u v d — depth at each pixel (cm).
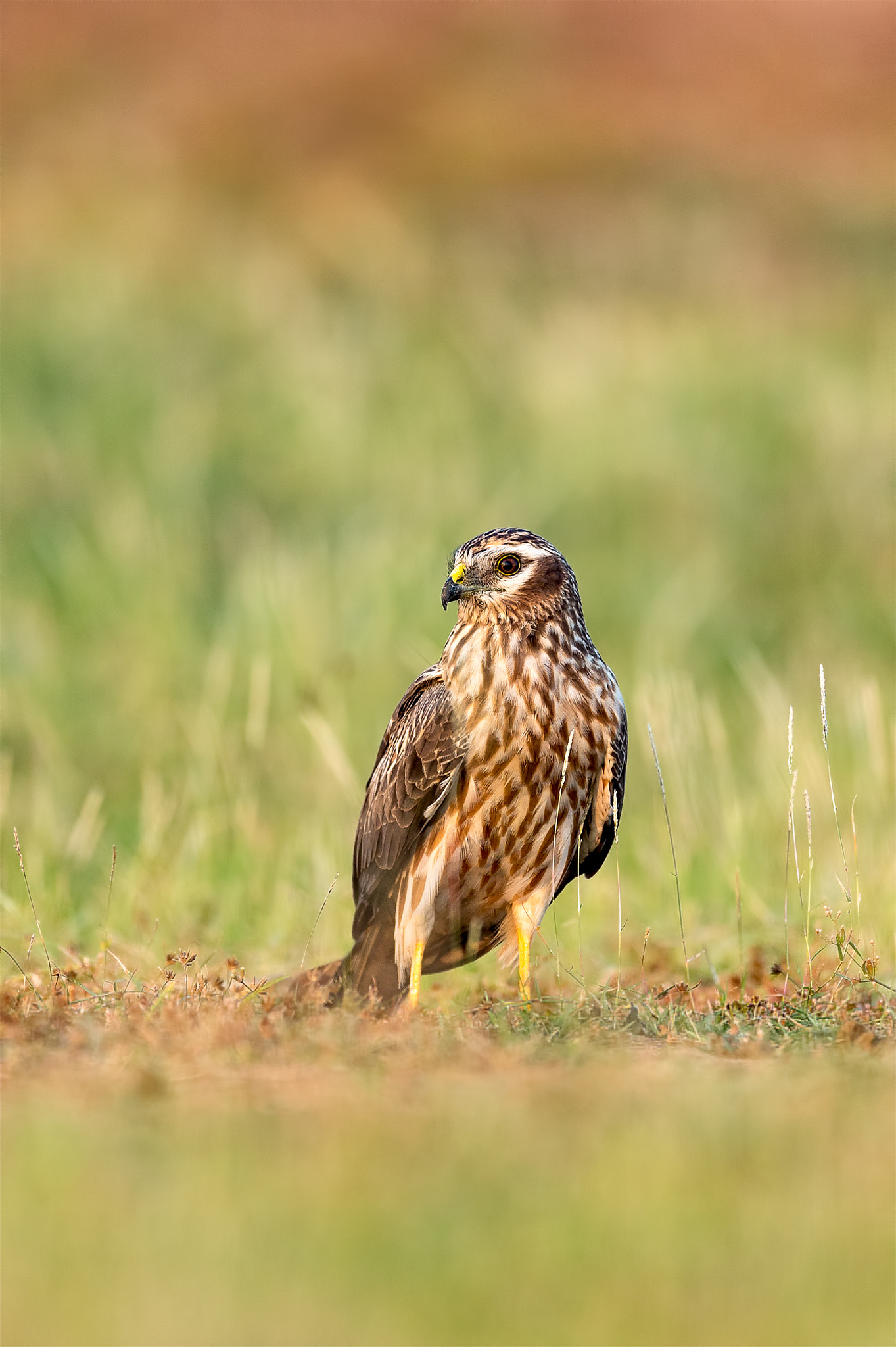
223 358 2488
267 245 2866
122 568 1778
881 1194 471
